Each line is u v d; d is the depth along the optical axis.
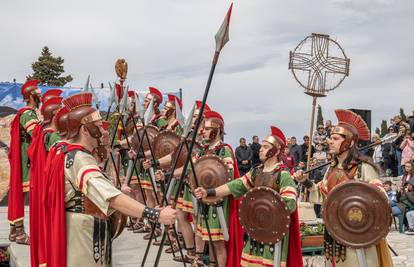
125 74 8.08
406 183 12.27
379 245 4.02
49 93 6.66
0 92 12.96
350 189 3.91
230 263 5.50
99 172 3.11
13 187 6.88
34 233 4.82
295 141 14.35
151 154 6.67
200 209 5.56
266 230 4.59
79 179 3.07
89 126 3.25
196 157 5.88
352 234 3.87
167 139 6.91
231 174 5.42
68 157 3.18
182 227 6.22
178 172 6.10
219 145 5.64
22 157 6.88
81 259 3.14
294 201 4.56
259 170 4.92
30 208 4.98
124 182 8.01
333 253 4.05
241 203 4.75
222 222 5.37
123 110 7.25
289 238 4.80
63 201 3.17
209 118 5.64
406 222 12.34
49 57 30.36
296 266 4.77
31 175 5.52
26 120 6.70
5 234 7.84
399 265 8.09
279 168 4.77
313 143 14.40
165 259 6.32
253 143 15.14
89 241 3.17
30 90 6.81
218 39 3.36
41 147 5.59
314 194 4.71
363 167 4.09
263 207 4.61
